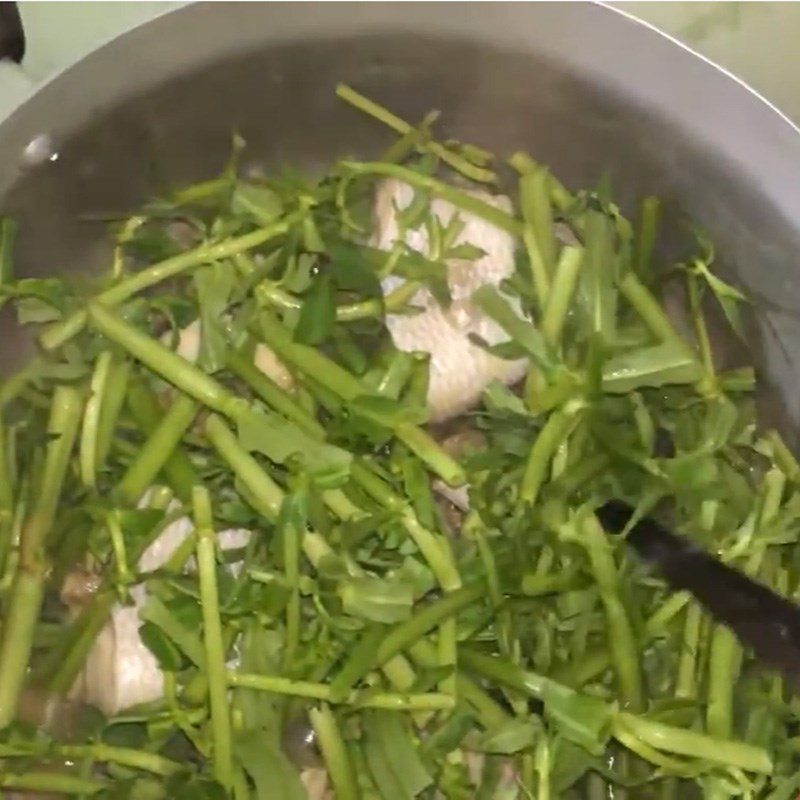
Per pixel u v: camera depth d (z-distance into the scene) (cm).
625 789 41
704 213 42
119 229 43
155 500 41
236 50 40
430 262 43
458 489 41
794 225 40
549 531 40
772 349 43
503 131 44
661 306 44
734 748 39
